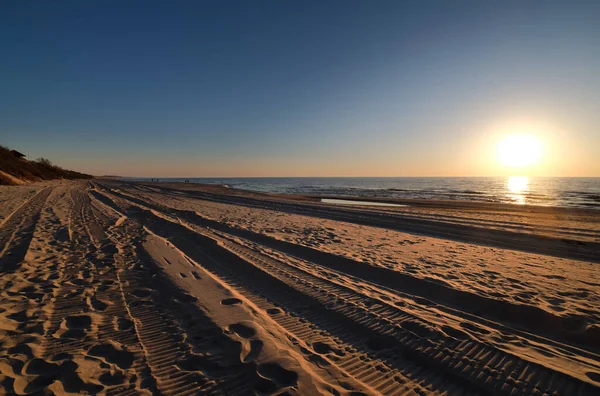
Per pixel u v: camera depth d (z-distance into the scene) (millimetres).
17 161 47188
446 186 66125
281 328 3723
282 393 2547
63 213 13039
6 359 2904
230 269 6223
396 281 5672
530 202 26344
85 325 3703
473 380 2885
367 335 3695
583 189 51281
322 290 5008
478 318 4211
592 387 2707
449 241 9500
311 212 16797
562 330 3830
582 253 7992
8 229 9242
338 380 2787
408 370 3070
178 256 6746
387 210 17781
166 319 3904
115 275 5574
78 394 2506
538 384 2801
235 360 3012
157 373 2834
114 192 29828
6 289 4629
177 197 27109
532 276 5926
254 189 51250
